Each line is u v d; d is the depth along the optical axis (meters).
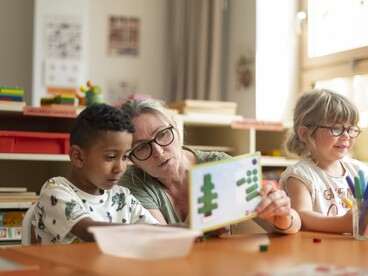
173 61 4.07
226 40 3.99
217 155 1.69
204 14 3.84
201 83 3.83
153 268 0.82
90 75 4.00
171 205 1.60
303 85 3.71
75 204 1.27
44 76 3.69
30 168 2.83
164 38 4.14
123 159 1.31
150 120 1.50
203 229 1.03
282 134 3.23
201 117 2.95
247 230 1.68
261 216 1.20
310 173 1.71
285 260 0.90
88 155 1.29
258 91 3.65
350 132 1.73
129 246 0.91
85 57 3.77
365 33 3.23
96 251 0.99
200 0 3.90
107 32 4.04
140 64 4.10
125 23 4.08
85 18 3.77
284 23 3.72
